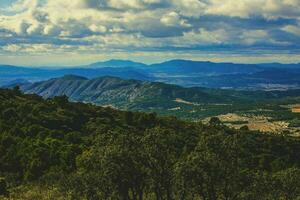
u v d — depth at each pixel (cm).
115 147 5947
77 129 12938
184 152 7531
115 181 5928
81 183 6362
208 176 5472
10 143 10781
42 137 11456
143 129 13638
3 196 8194
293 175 6241
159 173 5931
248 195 5662
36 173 9412
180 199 6041
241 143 6850
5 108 13562
